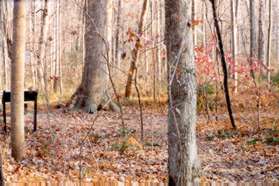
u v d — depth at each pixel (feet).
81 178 28.35
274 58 120.98
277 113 56.44
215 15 40.60
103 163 32.01
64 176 28.60
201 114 57.00
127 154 34.96
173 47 23.04
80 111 58.70
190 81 23.32
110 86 62.64
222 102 61.41
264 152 36.24
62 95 80.23
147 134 42.73
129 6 106.42
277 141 39.32
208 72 49.42
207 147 38.22
